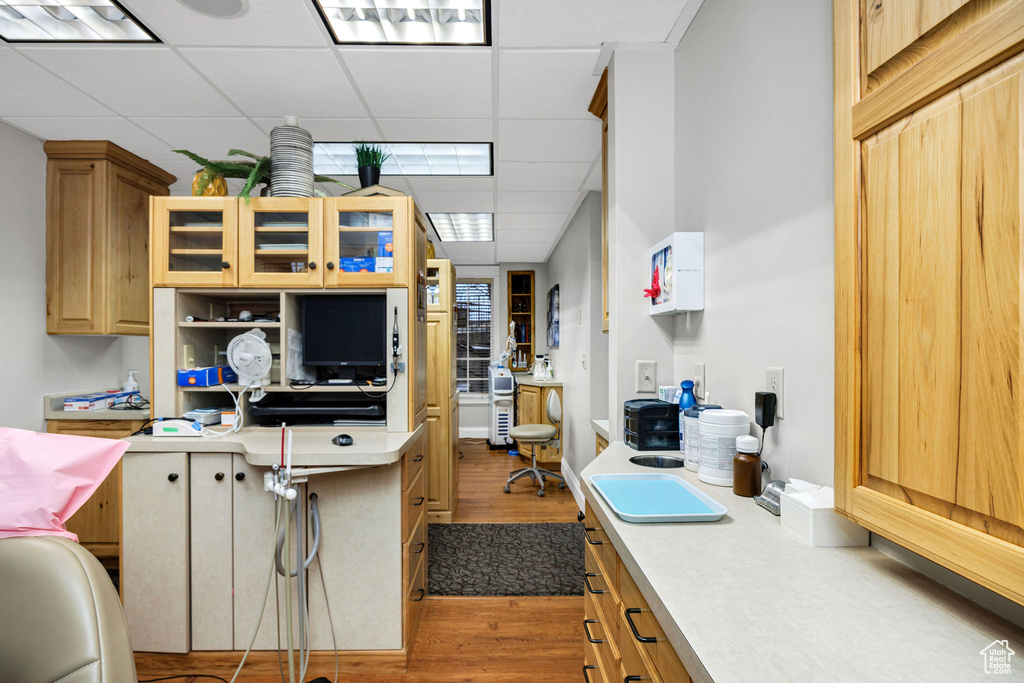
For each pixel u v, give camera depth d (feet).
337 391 6.92
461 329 21.66
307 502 5.88
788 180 3.90
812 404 3.59
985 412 1.89
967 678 1.83
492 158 9.99
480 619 7.11
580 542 9.93
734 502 3.85
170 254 6.77
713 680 1.81
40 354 9.13
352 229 6.68
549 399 14.21
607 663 3.76
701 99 5.65
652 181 6.52
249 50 6.45
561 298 16.53
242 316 7.38
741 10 4.67
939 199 2.12
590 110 7.91
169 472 5.91
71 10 5.76
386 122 8.49
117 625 2.32
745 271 4.60
